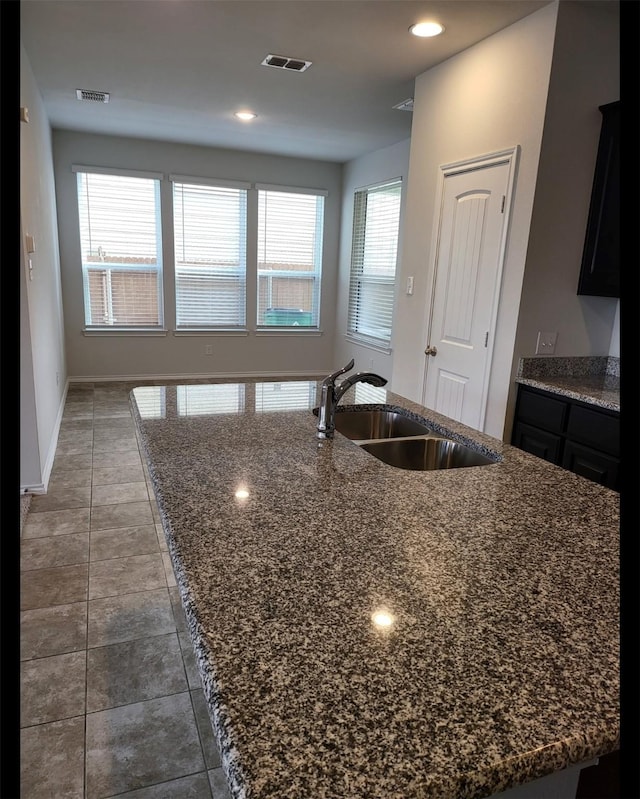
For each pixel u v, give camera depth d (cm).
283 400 227
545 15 252
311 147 575
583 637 81
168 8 272
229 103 428
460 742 62
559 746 62
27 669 186
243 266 651
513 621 84
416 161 359
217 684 69
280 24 285
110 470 367
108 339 611
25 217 301
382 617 83
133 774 150
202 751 158
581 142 266
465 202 313
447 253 331
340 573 96
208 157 606
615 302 295
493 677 72
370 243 603
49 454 371
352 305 650
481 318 305
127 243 600
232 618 83
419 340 366
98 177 575
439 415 217
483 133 296
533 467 158
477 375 311
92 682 182
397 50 310
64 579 240
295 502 126
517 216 275
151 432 178
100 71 364
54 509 307
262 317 673
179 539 107
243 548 104
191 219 618
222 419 195
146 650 197
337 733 62
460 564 100
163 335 630
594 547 109
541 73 256
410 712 65
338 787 56
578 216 276
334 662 74
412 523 117
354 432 229
